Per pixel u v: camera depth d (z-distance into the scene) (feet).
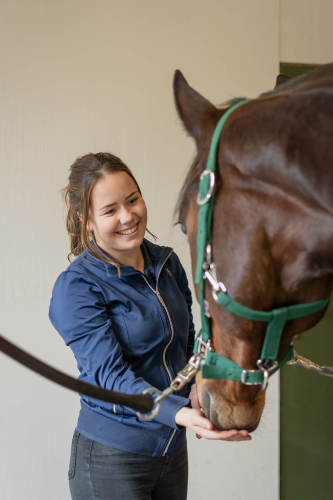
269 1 5.75
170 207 5.75
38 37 5.30
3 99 5.29
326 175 1.86
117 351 3.26
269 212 2.03
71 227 3.99
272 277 2.11
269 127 1.99
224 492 6.16
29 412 5.61
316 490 6.42
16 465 5.64
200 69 5.67
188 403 2.96
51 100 5.39
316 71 2.34
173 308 3.72
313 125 1.91
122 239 3.53
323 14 6.04
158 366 3.60
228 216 2.12
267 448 6.21
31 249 5.49
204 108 2.36
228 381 2.53
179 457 3.87
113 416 3.48
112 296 3.47
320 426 6.34
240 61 5.75
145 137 5.61
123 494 3.46
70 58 5.39
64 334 3.43
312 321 2.36
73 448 3.72
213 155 2.13
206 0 5.61
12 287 5.48
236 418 2.54
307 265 2.04
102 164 3.52
